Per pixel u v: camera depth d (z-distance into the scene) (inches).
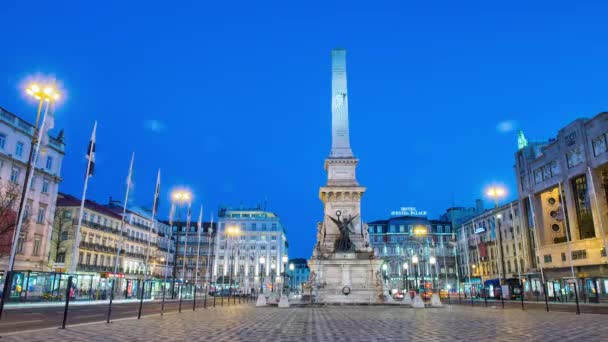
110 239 3164.4
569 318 962.1
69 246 2719.0
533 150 2920.8
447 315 1092.5
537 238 2721.5
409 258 4106.8
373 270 1787.6
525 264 2952.8
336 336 623.8
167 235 4355.3
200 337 601.6
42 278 1712.6
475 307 1561.3
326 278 1791.3
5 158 2012.8
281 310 1349.7
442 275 4340.6
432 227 4640.8
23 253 2108.8
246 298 2962.6
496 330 699.4
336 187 2057.1
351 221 2011.6
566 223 2406.5
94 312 1203.9
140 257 3592.5
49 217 2325.3
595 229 2217.0
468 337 603.8
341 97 2281.0
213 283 4446.4
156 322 856.9
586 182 2359.7
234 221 4709.6
